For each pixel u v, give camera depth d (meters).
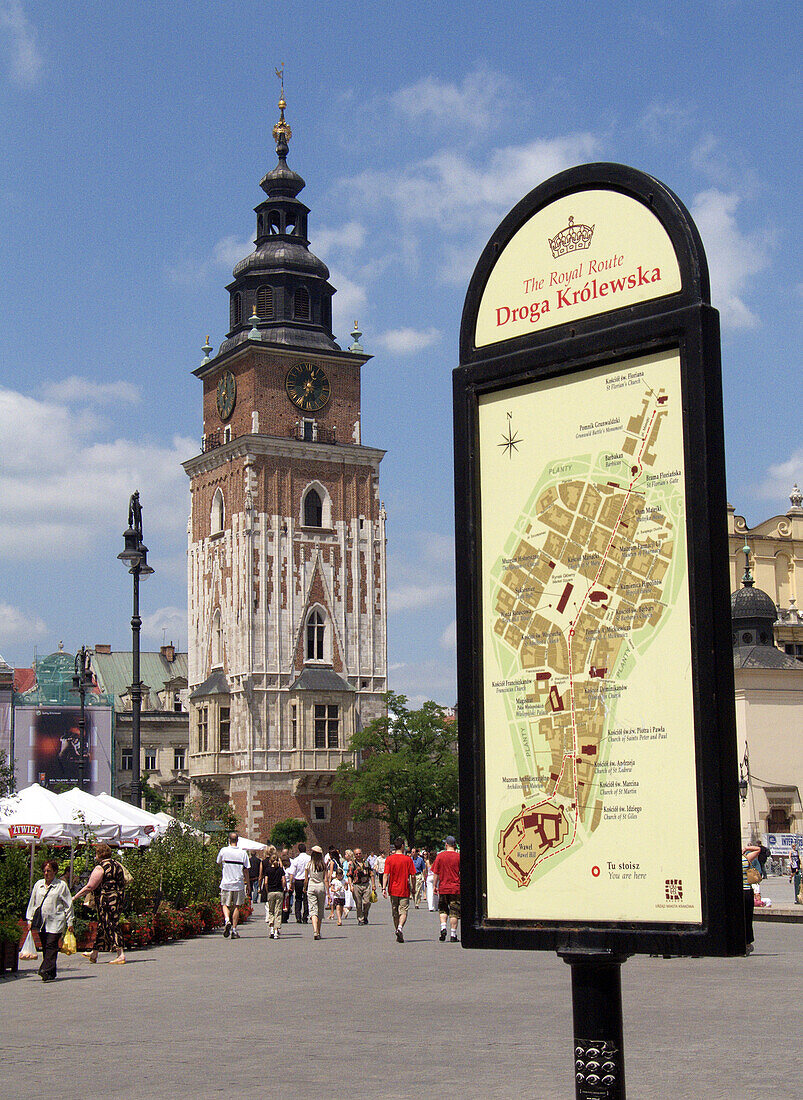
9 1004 20.08
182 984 22.72
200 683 101.19
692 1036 15.11
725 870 4.41
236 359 101.00
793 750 73.69
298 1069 13.14
